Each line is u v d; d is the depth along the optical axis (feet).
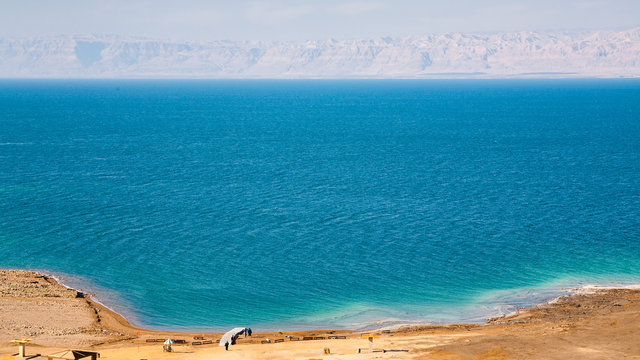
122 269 245.45
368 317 205.46
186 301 217.56
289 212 325.21
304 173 439.22
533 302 214.90
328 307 213.05
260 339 184.96
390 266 248.32
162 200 351.25
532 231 292.81
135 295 221.87
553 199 357.41
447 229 295.89
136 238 281.54
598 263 251.60
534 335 176.65
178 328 198.70
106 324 197.47
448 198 359.25
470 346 167.84
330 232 290.15
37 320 194.70
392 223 305.32
